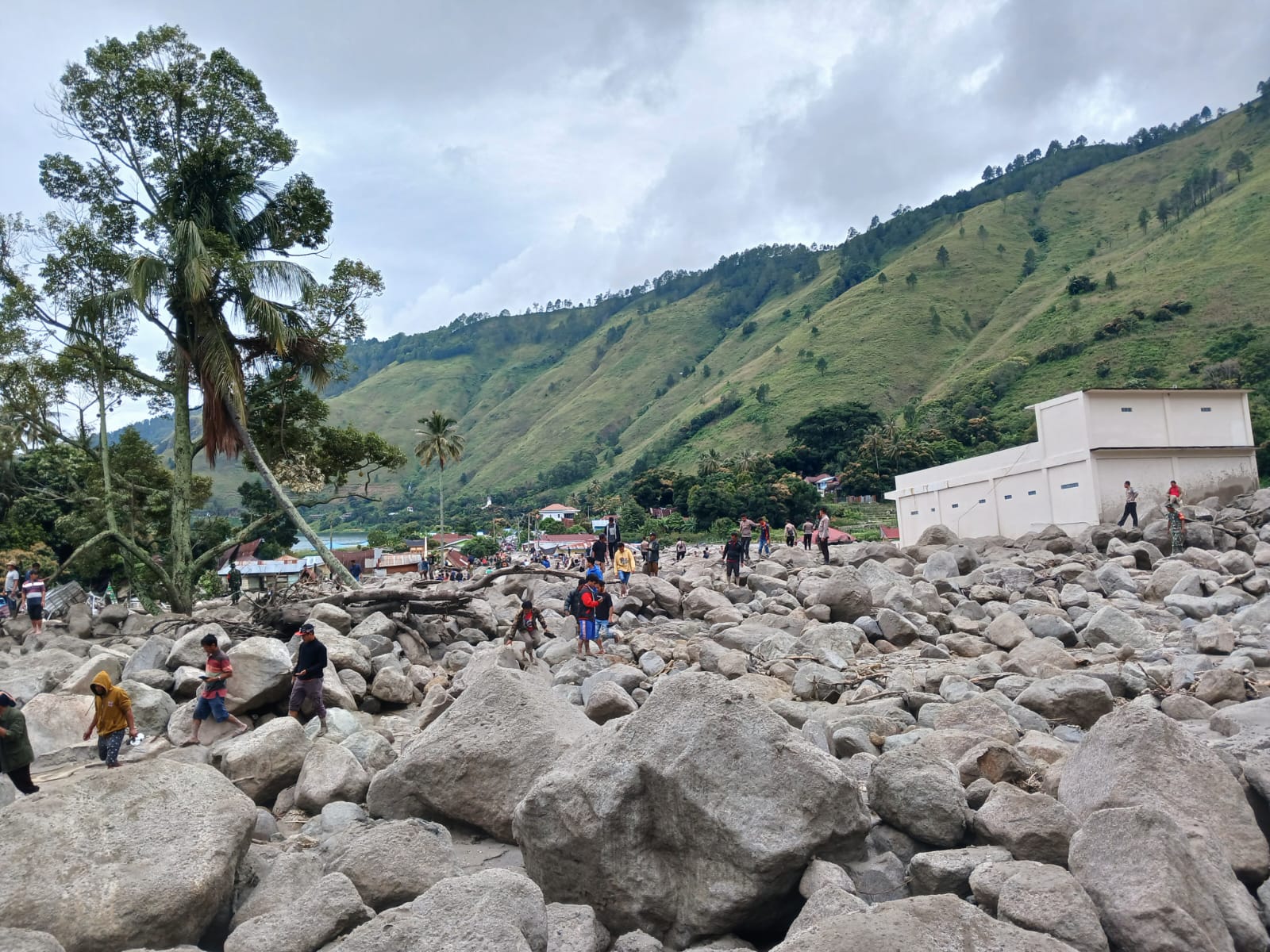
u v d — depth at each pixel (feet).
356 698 44.06
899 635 52.26
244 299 71.00
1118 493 96.58
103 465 73.36
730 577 81.82
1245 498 95.14
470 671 42.73
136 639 61.11
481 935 15.10
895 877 18.94
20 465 122.31
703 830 18.56
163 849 18.25
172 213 72.59
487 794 24.41
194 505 84.64
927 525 122.42
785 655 47.09
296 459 81.10
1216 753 20.79
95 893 17.16
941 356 581.12
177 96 71.15
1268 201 481.05
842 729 29.09
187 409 74.18
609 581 78.38
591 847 19.33
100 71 70.49
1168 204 611.06
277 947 16.37
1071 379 403.75
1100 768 20.33
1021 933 14.53
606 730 21.56
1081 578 67.26
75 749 33.91
